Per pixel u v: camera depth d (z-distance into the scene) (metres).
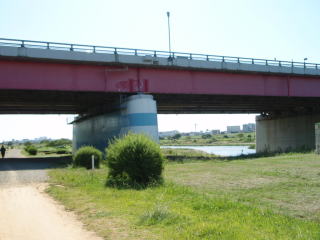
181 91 37.00
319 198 11.81
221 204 10.41
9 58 29.72
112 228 8.55
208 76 38.56
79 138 57.22
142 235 7.81
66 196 13.64
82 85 32.81
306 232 7.40
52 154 66.00
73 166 26.58
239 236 7.07
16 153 74.56
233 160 32.38
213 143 146.12
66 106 50.03
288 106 57.50
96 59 32.47
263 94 42.00
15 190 15.81
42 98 39.25
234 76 40.12
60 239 7.85
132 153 16.28
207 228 7.67
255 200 11.60
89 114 49.84
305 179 16.69
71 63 32.31
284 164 25.27
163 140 188.00
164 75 36.38
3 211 11.17
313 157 31.06
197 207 10.27
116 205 11.35
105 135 41.62
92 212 10.53
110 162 16.77
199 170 23.12
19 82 30.44
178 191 13.52
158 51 35.16
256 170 21.67
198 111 61.97
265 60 41.34
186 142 162.25
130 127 33.75
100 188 15.32
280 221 8.45
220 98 44.03
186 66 36.25
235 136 181.88
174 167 25.95
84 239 7.79
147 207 10.80
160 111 59.94
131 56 33.97
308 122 54.78
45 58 30.52
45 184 17.72
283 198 11.91
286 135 59.81
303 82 45.38
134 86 35.00
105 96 38.19
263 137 66.12
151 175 16.31
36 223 9.46
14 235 8.29
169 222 8.66
